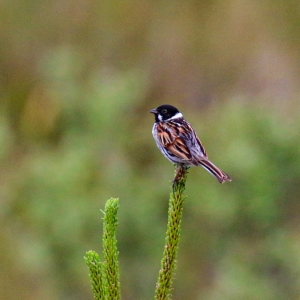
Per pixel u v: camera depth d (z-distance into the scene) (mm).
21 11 19156
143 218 13453
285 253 13625
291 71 18516
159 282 6000
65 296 12906
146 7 19312
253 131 14695
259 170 14023
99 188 13648
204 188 13898
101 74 18031
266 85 18344
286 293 13219
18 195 13766
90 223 13203
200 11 19281
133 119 16188
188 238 14023
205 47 18828
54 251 13148
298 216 14414
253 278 13234
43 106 16078
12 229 13453
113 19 19266
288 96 18031
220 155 14414
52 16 19297
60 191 13375
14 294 12789
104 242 5660
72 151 14305
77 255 13008
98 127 15141
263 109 15492
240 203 14078
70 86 16172
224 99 17969
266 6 19375
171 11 19312
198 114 17109
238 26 19062
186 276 13602
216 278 13617
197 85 18266
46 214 13203
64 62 16562
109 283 5656
